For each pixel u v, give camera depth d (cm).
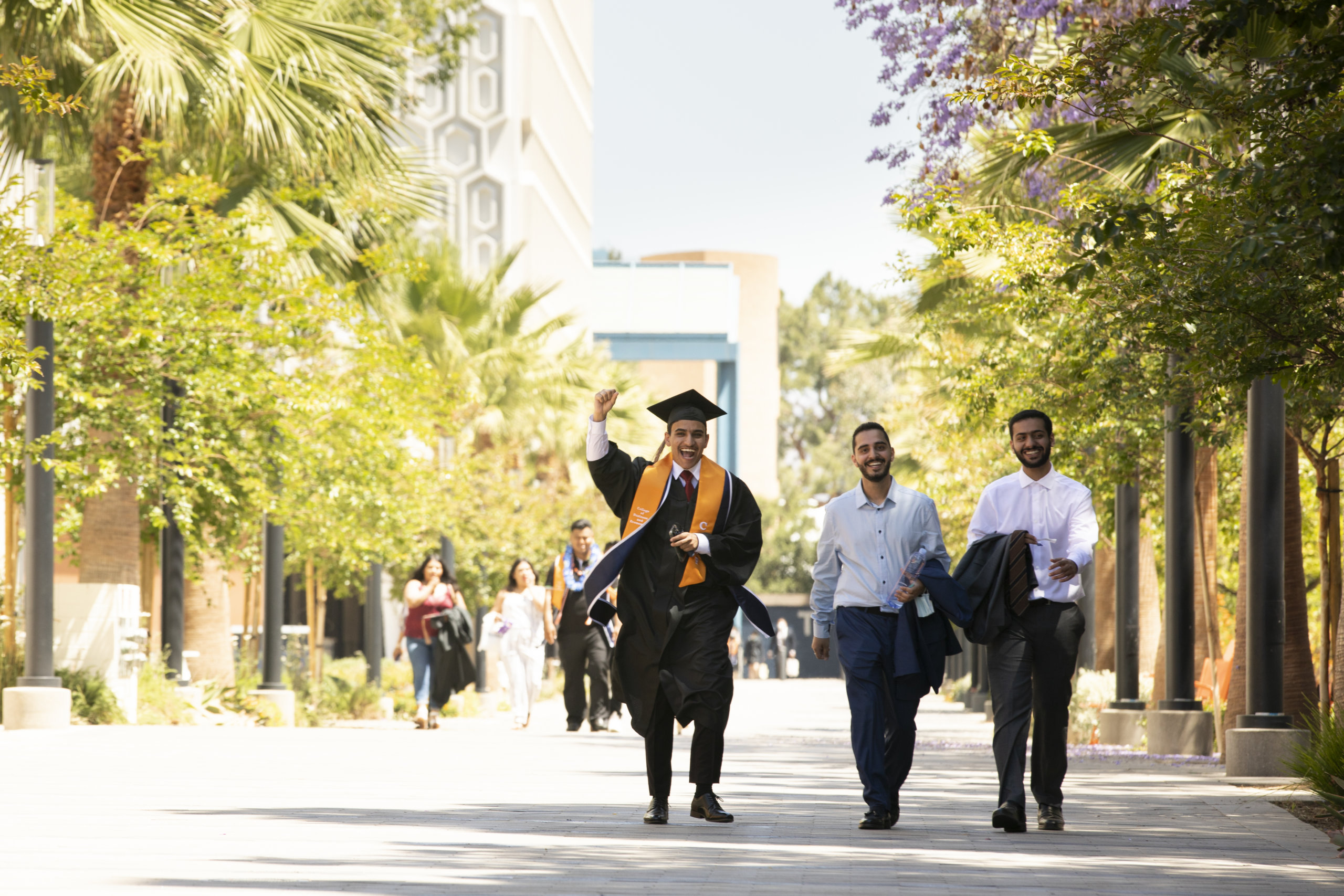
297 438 4441
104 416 4031
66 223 3956
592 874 1437
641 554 1873
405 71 7219
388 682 6725
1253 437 2797
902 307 5894
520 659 4594
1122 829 1908
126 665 4112
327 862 1481
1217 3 1748
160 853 1524
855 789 2475
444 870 1445
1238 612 3369
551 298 14475
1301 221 1686
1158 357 3147
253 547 5281
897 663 1878
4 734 3344
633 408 9656
